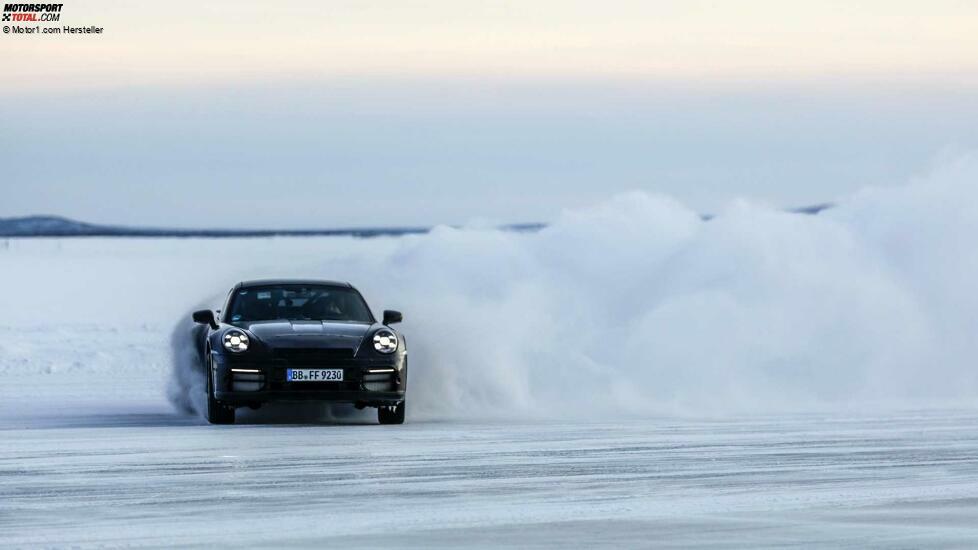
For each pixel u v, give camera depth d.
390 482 31.56
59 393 63.72
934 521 25.66
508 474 33.00
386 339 46.97
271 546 23.27
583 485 30.97
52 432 44.16
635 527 25.08
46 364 83.88
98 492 29.95
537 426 46.09
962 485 30.72
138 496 29.34
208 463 35.31
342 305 50.53
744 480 31.73
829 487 30.48
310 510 27.33
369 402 46.22
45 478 32.38
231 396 45.69
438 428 45.44
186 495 29.48
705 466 34.50
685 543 23.38
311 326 47.78
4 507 27.78
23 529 25.08
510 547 23.08
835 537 23.92
